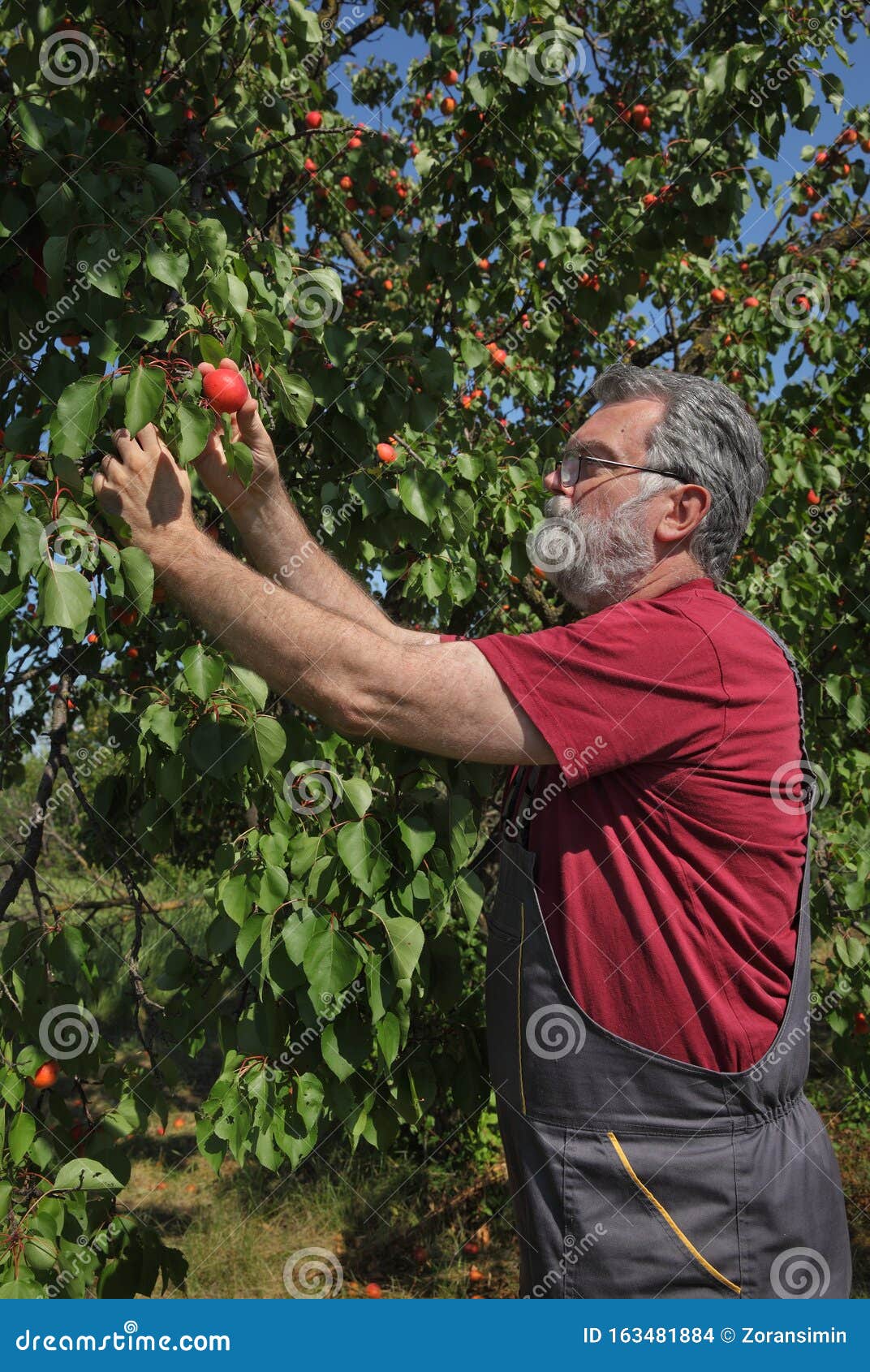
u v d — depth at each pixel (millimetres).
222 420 1455
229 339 1717
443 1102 2385
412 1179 4801
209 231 1644
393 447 2133
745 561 3893
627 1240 1368
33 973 1823
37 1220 1668
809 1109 1521
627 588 1607
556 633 1410
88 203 1590
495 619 4152
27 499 1510
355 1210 4719
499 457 2955
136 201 1660
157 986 1997
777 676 1484
